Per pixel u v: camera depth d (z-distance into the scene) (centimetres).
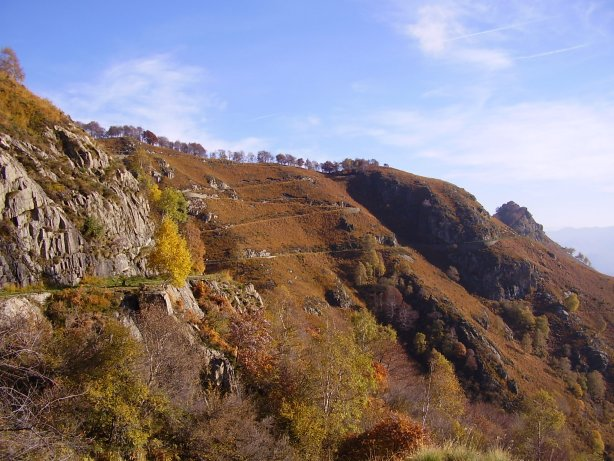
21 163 3650
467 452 1266
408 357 9681
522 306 13350
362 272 12562
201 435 2192
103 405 1825
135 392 2019
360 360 3931
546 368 10956
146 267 4372
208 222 12600
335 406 3109
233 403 2566
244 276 10338
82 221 3753
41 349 1605
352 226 15262
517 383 9550
